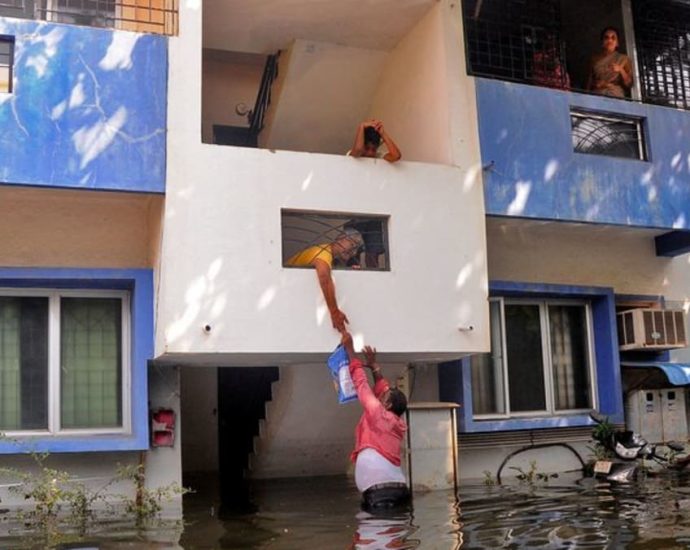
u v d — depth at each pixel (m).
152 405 7.97
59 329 7.86
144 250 7.91
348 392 7.34
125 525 6.50
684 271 10.94
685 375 9.90
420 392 9.58
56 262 7.64
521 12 9.55
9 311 7.76
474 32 9.27
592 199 9.02
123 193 7.30
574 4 10.91
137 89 7.23
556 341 10.20
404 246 7.80
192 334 6.92
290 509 7.23
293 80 9.55
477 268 8.07
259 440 9.78
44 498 7.12
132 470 7.56
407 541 5.61
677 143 9.69
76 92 7.06
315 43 9.24
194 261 7.00
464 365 9.28
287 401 9.12
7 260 7.51
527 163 8.70
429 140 8.66
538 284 9.73
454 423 8.65
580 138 9.27
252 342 7.09
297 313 7.28
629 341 10.25
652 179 9.43
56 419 7.71
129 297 8.08
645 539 5.43
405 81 9.20
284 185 7.40
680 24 10.35
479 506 7.16
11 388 7.66
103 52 7.18
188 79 7.24
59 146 6.95
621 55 9.92
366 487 7.41
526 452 9.68
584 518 6.34
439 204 8.01
